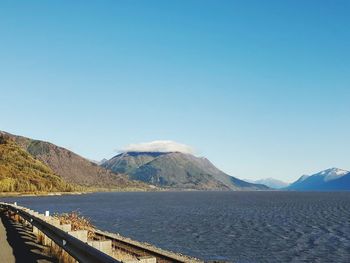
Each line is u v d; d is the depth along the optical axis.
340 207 151.12
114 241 29.89
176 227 68.25
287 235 62.03
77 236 11.01
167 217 92.50
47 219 16.34
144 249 26.64
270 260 40.00
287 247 48.94
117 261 6.59
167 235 56.12
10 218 30.25
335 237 60.41
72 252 9.98
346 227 76.19
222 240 52.97
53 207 130.62
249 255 42.16
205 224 76.06
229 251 44.09
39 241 15.81
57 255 12.07
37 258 11.70
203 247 46.06
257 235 60.66
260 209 135.75
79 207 133.50
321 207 151.25
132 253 24.67
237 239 54.84
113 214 100.69
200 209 132.00
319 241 55.56
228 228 69.75
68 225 13.05
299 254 44.06
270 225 78.19
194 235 57.25
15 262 11.00
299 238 58.53
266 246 49.12
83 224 24.62
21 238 16.88
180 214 104.31
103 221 78.19
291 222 85.88
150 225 70.81
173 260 23.34
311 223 84.38
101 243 9.18
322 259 41.34
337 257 42.66
